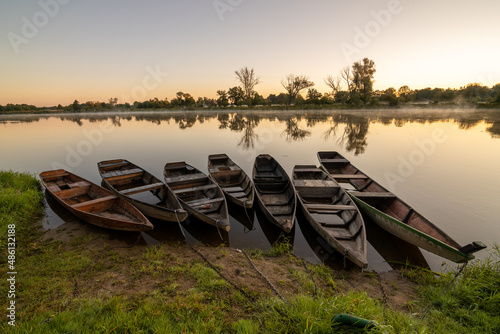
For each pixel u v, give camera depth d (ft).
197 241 21.16
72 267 15.90
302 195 28.71
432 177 35.68
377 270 17.72
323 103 198.39
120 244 19.52
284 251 19.44
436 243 17.37
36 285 14.03
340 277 16.46
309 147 57.31
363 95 186.60
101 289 13.83
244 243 21.13
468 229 22.56
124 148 57.41
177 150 55.21
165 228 22.91
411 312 12.94
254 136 71.92
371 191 29.40
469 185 32.48
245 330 10.48
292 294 13.89
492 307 12.60
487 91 195.93
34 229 21.66
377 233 22.74
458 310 12.71
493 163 41.86
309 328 9.91
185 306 12.13
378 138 65.57
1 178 31.04
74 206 21.81
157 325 10.71
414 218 21.45
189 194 30.01
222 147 57.93
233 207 27.84
